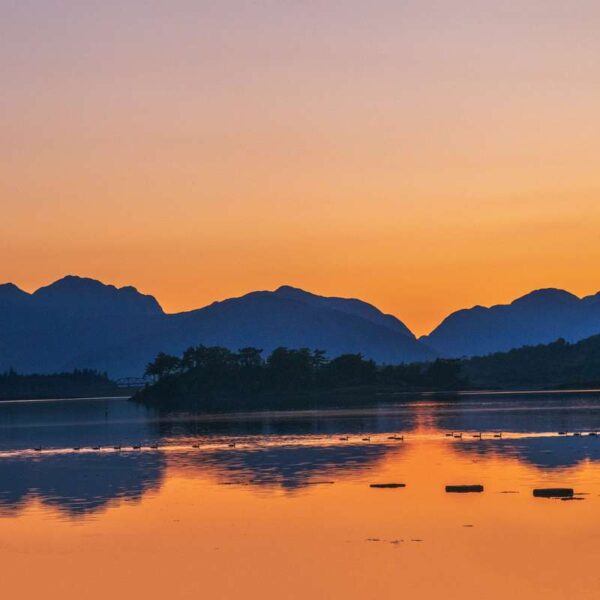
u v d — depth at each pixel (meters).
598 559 98.56
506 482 144.00
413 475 155.00
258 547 106.25
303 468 168.38
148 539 110.81
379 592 90.06
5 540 111.44
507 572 94.88
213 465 177.50
